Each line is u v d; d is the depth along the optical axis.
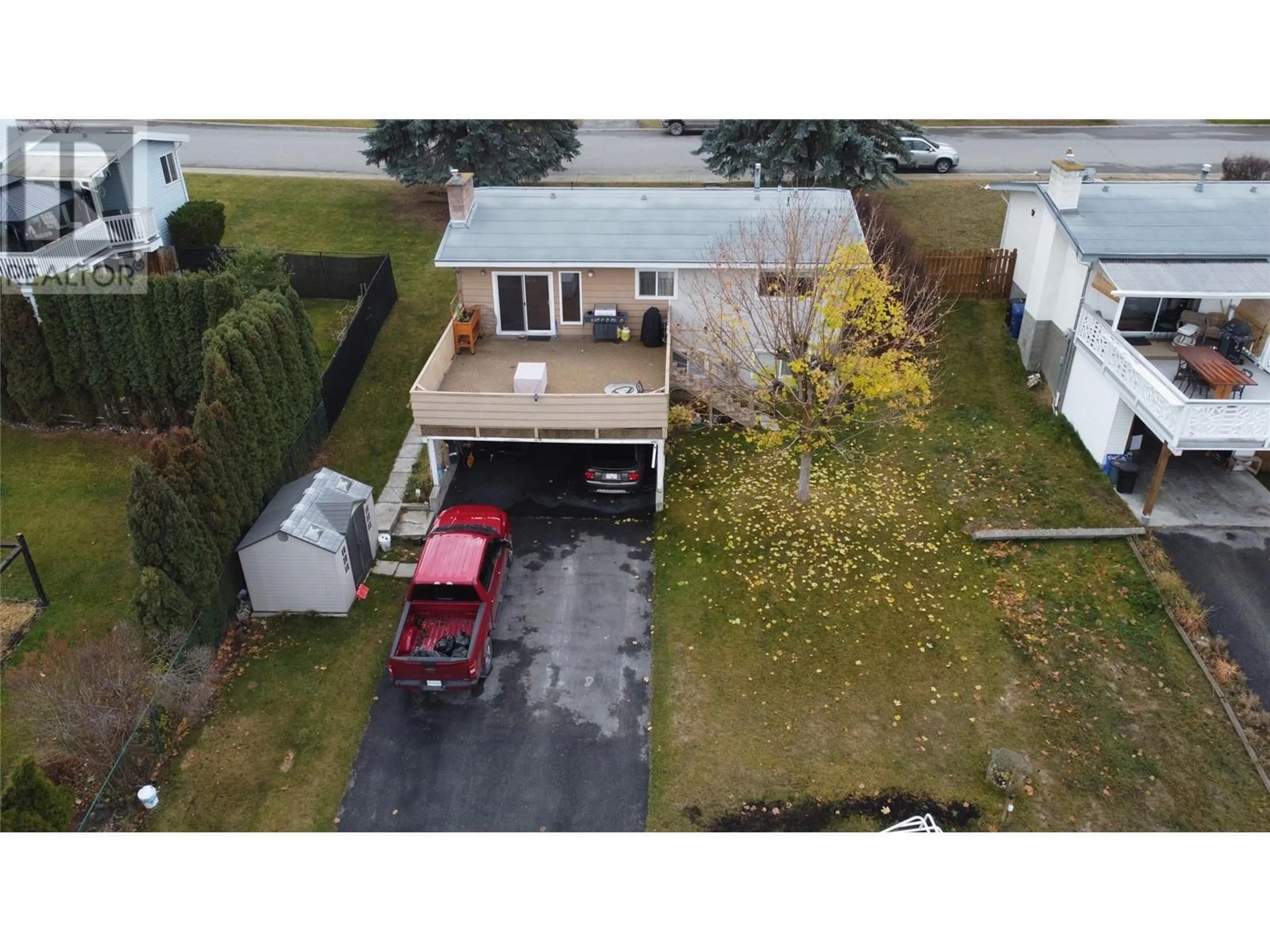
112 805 14.19
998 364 25.20
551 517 20.72
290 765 15.04
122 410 22.34
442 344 21.45
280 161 36.94
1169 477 20.92
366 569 19.03
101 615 17.41
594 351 23.06
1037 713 15.78
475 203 24.17
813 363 18.62
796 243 19.11
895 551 19.33
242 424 17.84
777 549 19.45
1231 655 16.59
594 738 15.48
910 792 14.53
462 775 14.88
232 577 17.47
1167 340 22.12
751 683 16.41
